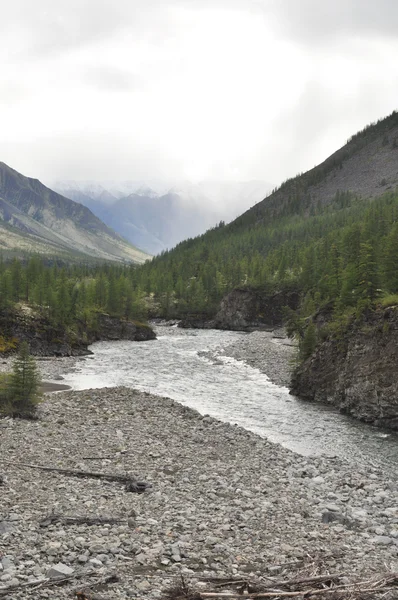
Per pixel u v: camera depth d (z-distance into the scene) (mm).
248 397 51125
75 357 82688
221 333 143625
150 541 15859
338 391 47094
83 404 41969
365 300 49344
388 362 42031
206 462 28031
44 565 13297
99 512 18422
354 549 16469
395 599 12273
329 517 19719
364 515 20672
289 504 21453
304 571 14031
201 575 13523
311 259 153250
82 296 123438
